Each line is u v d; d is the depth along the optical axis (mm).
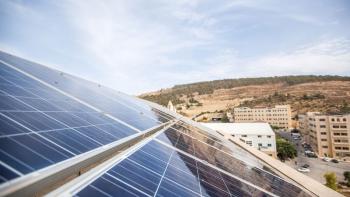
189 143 19469
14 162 5098
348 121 108000
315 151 118875
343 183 72875
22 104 9031
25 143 6230
